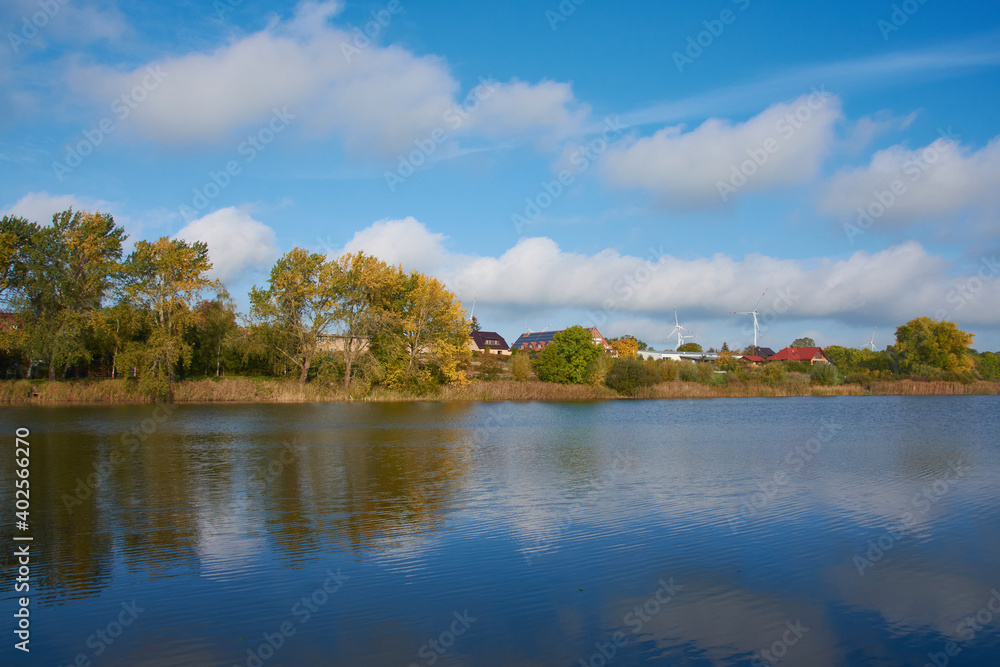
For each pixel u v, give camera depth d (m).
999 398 91.56
